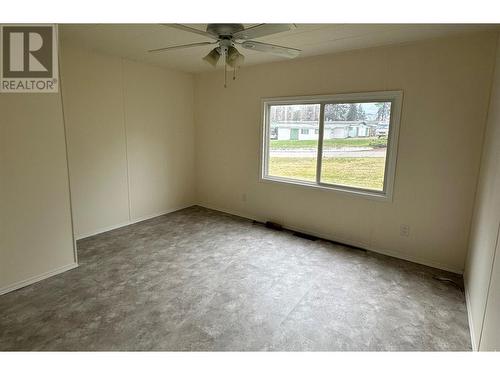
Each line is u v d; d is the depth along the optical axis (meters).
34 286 2.50
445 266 2.89
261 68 3.98
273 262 3.02
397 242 3.16
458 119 2.66
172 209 4.89
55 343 1.84
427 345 1.88
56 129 2.59
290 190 3.98
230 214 4.75
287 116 3.94
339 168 3.55
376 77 3.06
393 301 2.36
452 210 2.79
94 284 2.55
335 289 2.52
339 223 3.58
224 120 4.57
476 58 2.51
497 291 1.47
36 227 2.54
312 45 2.99
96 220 3.79
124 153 4.02
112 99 3.77
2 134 2.27
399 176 3.05
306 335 1.96
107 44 3.17
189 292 2.45
